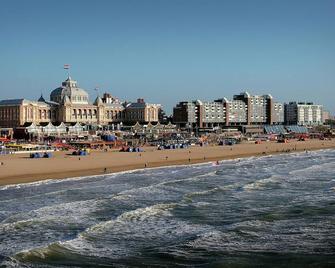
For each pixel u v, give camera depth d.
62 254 33.44
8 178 73.44
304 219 43.91
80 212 47.38
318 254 33.16
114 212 48.00
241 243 36.12
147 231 40.09
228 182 71.19
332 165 100.50
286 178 75.94
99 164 98.56
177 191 61.75
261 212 47.44
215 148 167.00
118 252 34.16
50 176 76.94
